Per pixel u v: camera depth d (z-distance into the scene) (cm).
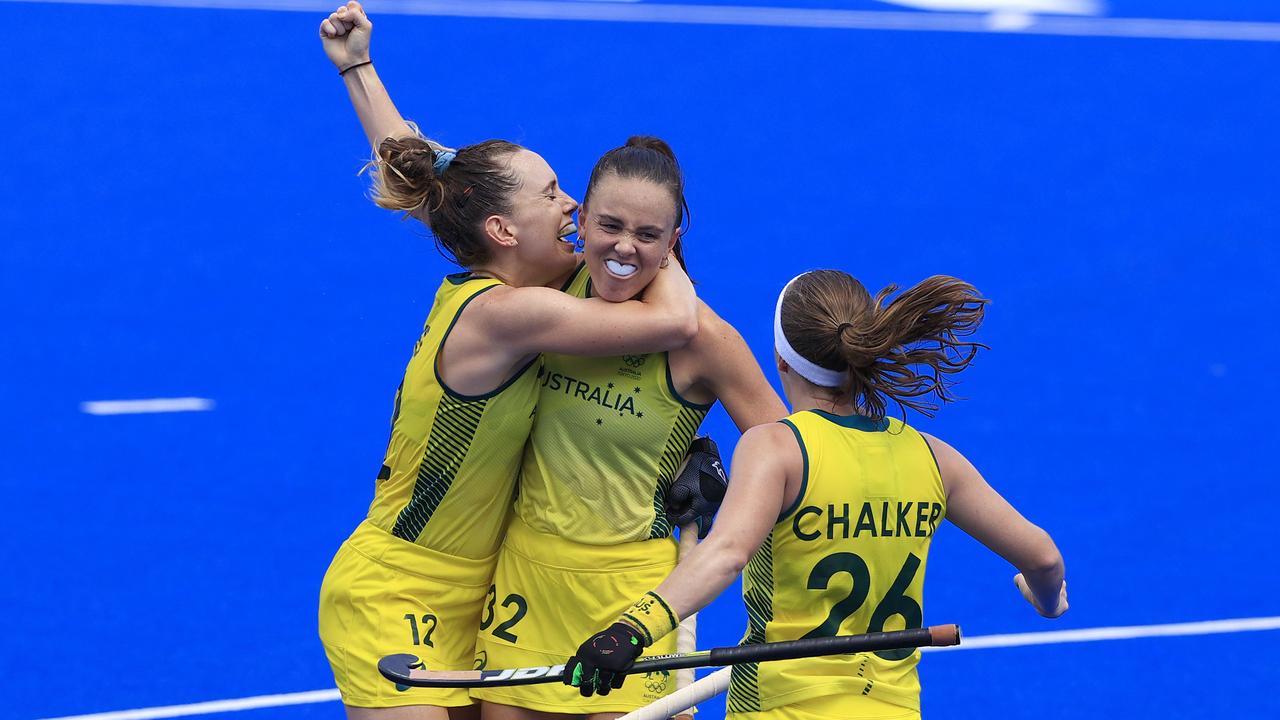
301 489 2961
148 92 4859
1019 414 3444
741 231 4322
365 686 1473
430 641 1478
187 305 3750
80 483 2938
